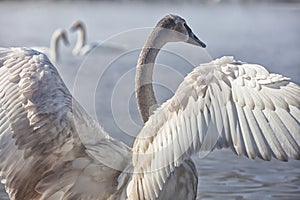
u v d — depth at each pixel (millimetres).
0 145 9805
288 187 17094
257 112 7113
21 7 142875
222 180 17625
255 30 82375
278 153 6887
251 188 16938
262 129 7020
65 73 42312
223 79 7406
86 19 101062
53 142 9672
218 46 60406
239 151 6953
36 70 9914
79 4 160750
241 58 50312
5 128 9789
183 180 9633
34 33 75438
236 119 7129
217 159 19828
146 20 99125
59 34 53031
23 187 9984
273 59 49719
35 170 9867
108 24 90875
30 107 9688
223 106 7238
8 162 9883
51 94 9727
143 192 8359
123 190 9664
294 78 39094
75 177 9875
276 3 173500
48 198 9969
